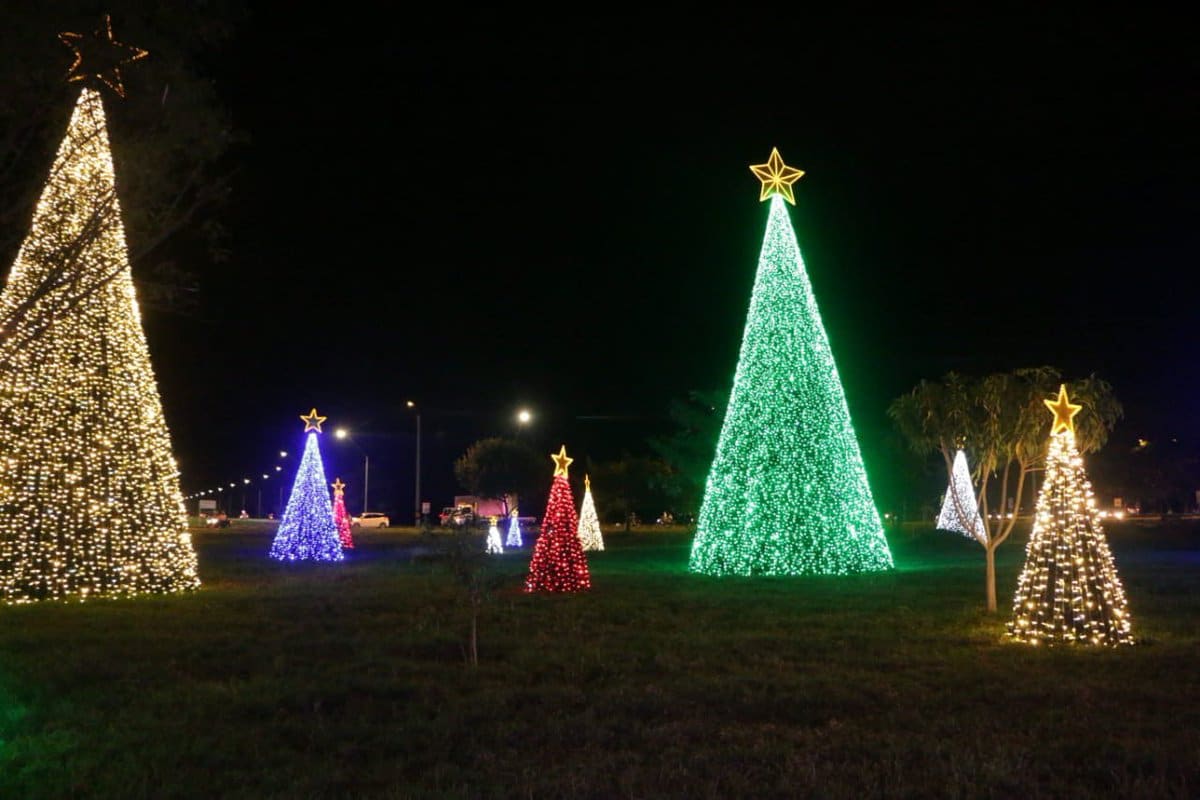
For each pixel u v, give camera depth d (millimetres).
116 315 19891
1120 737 8617
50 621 15461
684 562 29375
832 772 7672
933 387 17203
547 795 7188
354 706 9805
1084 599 13375
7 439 18625
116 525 19266
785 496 23438
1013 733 8695
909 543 37812
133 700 10023
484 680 11023
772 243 24609
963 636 13750
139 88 9891
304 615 16250
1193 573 23656
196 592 19859
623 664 11766
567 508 20312
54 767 7848
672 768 7789
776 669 11469
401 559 31797
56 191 13961
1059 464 13945
